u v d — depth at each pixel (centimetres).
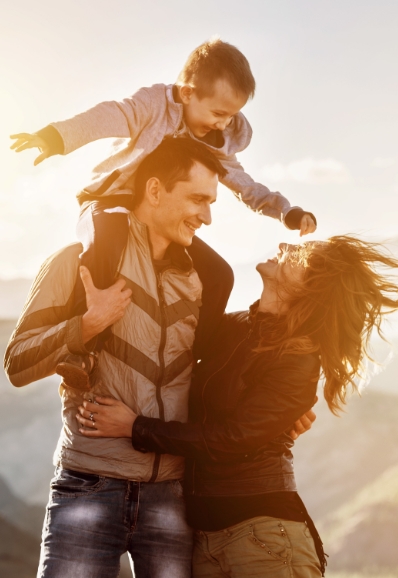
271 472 279
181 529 283
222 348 299
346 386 293
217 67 304
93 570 269
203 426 268
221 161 337
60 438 283
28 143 246
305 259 289
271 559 268
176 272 285
